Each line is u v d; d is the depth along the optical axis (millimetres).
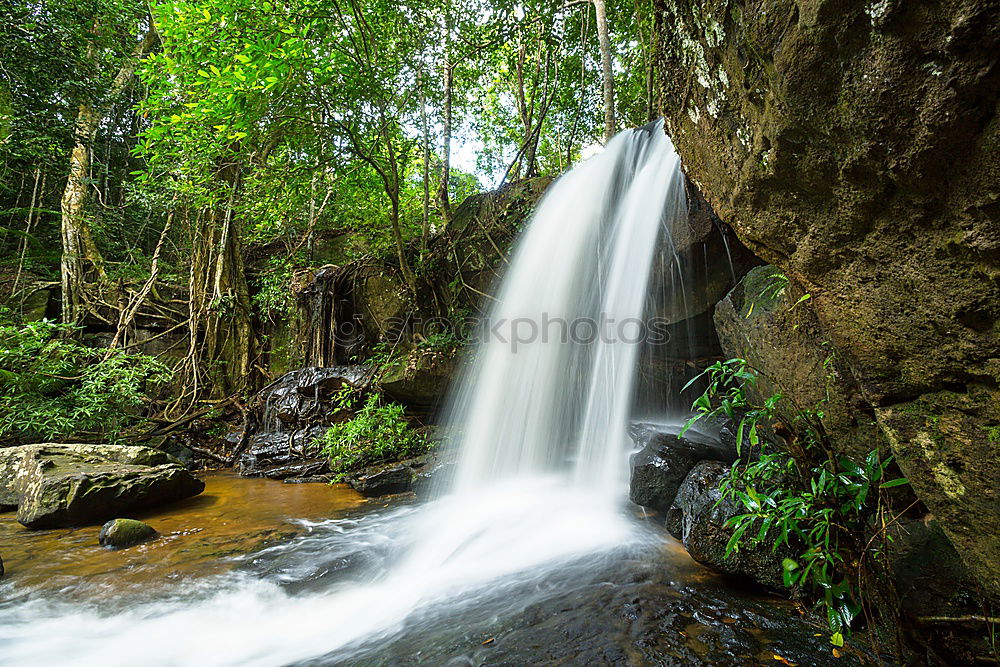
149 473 5121
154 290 11078
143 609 2863
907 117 1145
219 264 10180
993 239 1090
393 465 5883
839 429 2256
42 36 8555
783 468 2117
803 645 1984
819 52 1246
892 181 1269
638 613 2305
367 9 7086
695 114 2160
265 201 7871
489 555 3398
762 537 1905
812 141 1416
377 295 8633
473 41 8953
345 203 10812
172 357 10367
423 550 3713
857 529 1897
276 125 6395
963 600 1707
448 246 8156
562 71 9938
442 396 7172
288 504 5266
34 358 7598
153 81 7242
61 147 9344
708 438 3877
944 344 1322
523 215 7336
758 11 1418
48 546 3963
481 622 2426
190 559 3631
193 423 8852
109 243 11367
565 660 1975
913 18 1038
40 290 10570
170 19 5938
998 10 904
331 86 6047
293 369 9500
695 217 4254
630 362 4832
